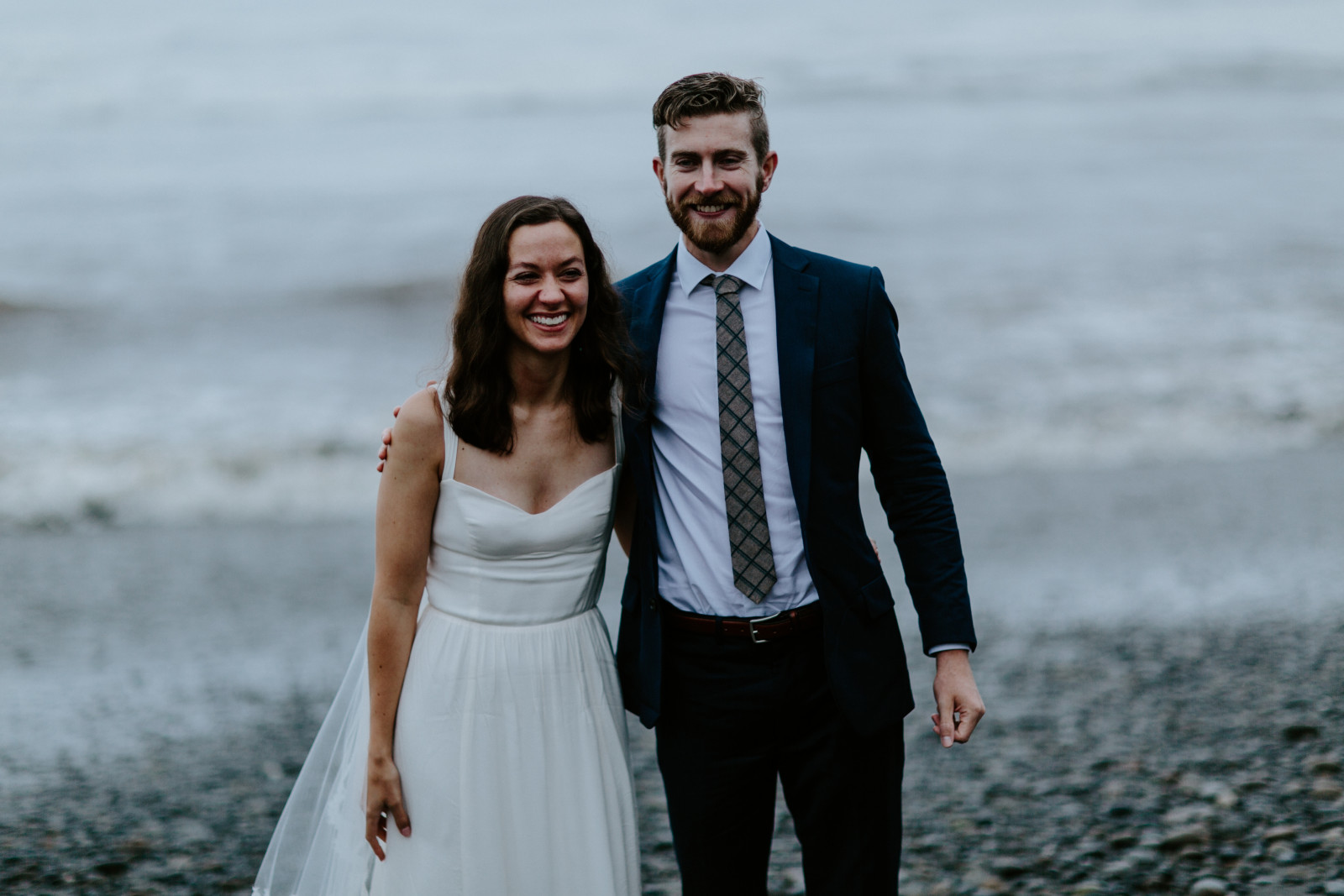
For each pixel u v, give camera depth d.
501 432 2.29
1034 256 15.02
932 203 17.78
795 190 18.59
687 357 2.40
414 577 2.35
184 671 5.73
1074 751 4.32
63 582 7.21
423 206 17.56
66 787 4.36
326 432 9.80
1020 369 11.24
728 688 2.37
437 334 12.55
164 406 10.34
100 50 26.55
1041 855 3.46
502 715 2.31
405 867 2.32
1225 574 6.75
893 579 6.98
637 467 2.40
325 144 21.17
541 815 2.32
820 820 2.42
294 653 6.00
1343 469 8.90
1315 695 4.73
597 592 2.47
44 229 16.34
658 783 4.26
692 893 2.48
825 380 2.35
